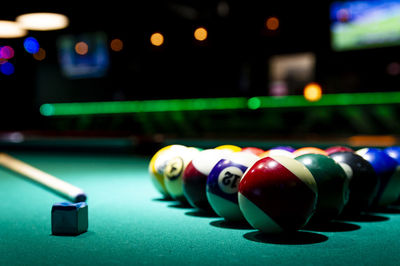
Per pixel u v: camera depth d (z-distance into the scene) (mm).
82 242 388
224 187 438
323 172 434
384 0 1550
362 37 1635
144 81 2299
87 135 2166
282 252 356
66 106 2502
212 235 409
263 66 2049
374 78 1806
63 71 2447
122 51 2289
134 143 1280
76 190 504
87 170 913
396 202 556
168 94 2264
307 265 325
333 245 375
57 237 405
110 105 2379
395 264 327
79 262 335
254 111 2020
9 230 431
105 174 845
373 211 520
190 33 2133
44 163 1062
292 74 2059
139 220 470
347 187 449
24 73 2572
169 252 358
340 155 487
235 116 2059
